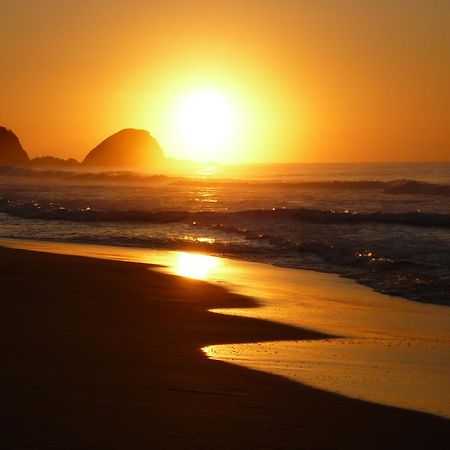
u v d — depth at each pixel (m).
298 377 10.59
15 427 7.18
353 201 63.69
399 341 13.68
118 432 7.26
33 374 9.57
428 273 23.30
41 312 15.16
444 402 9.52
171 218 44.81
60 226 41.94
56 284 19.70
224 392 9.39
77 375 9.71
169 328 14.20
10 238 35.56
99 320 14.59
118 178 125.19
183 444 7.03
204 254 29.75
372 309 17.50
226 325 14.84
